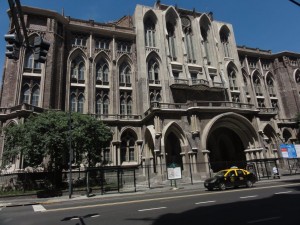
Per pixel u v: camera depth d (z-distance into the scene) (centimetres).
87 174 2239
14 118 2972
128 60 4272
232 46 5019
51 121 2403
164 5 4781
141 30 4334
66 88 3709
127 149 3722
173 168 2373
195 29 4781
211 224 796
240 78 4809
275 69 5662
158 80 4166
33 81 3406
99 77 4025
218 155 4006
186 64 4338
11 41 1030
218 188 1980
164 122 3238
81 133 2473
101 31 4203
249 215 906
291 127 4944
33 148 2255
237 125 3666
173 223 840
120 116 3853
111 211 1180
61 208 1415
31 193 2233
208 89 4297
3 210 1567
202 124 3338
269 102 5250
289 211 935
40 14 3631
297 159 3969
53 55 3550
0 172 2600
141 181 3325
